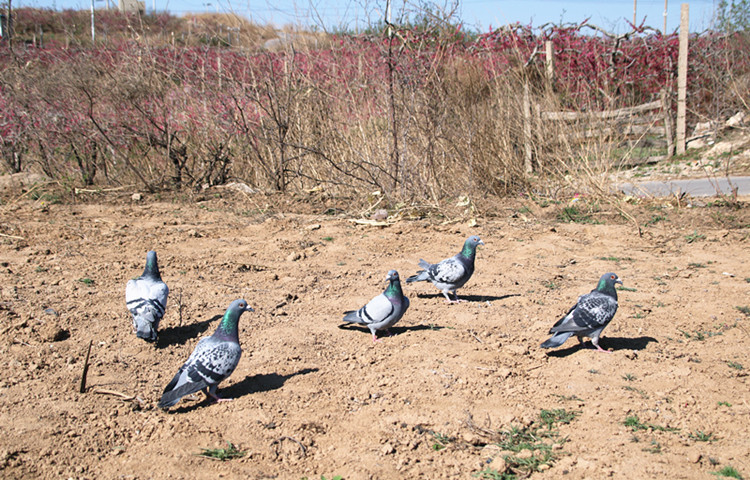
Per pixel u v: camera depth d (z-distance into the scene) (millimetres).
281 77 13750
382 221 11195
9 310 6633
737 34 19844
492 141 13258
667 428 4598
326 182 13008
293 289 7801
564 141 13203
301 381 5465
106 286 7656
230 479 4105
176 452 4410
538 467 4172
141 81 13625
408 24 12594
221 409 5008
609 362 5723
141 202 12938
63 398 5109
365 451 4414
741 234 9984
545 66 14719
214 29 14211
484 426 4719
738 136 17625
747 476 3947
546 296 7609
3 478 4070
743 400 4988
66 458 4324
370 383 5426
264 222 11250
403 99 12102
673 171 15891
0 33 15797
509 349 6027
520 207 12320
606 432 4570
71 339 6180
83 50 14234
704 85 19484
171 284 7840
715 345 6094
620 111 13836
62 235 10008
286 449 4469
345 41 13664
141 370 5680
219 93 13555
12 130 14516
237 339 5160
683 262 8859
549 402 5062
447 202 12320
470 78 13648
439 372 5582
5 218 11219
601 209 11945
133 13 15352
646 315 6941
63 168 14625
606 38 19609
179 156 14219
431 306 7398
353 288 7875
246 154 14305
